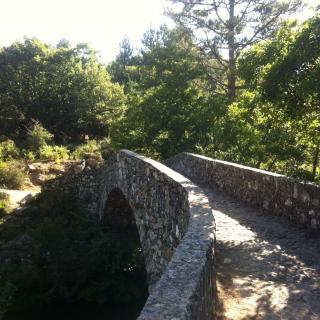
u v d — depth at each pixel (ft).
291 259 18.49
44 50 129.08
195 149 66.44
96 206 61.93
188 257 11.13
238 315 13.23
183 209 19.38
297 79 27.78
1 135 113.60
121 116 81.00
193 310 8.50
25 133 118.01
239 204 29.96
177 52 75.05
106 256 52.13
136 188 33.24
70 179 67.87
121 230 58.18
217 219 25.57
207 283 11.10
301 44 27.63
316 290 15.33
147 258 27.27
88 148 107.24
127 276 52.16
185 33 78.59
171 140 68.08
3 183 81.97
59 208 62.69
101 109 123.95
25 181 85.30
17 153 98.07
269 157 57.41
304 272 17.03
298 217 23.80
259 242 20.92
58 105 123.85
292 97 29.55
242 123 60.80
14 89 122.31
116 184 46.06
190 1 79.05
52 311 47.75
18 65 125.18
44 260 51.37
